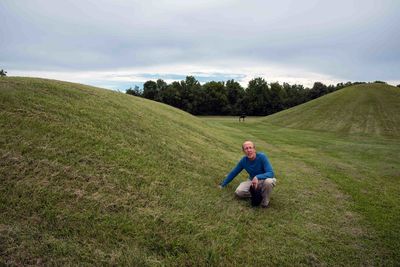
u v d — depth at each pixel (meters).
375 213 7.07
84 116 9.51
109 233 4.83
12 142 6.70
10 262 3.98
